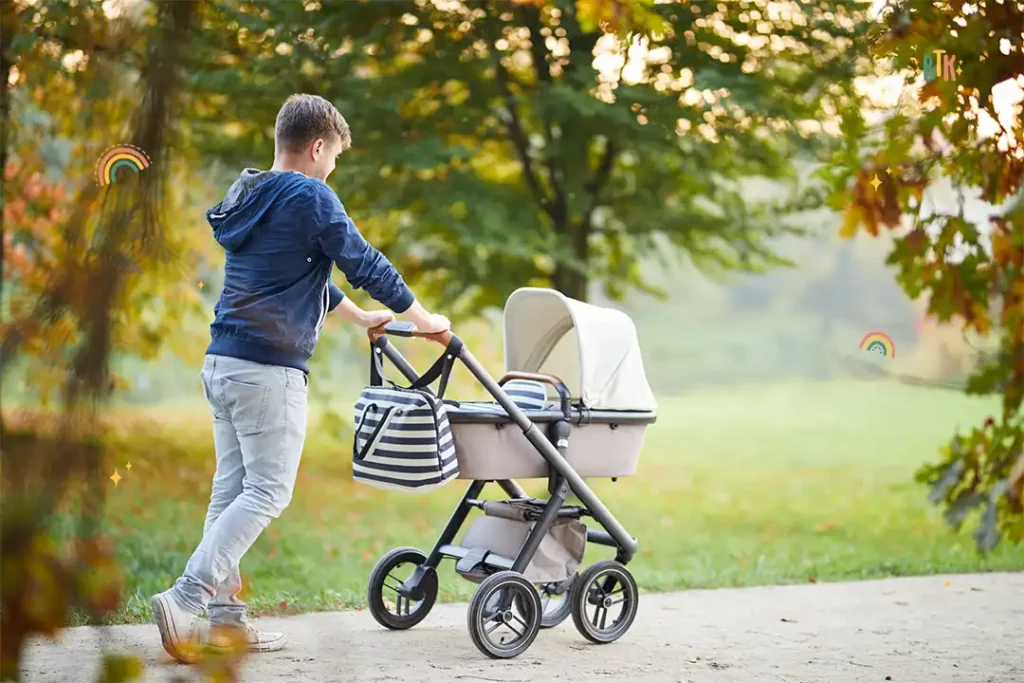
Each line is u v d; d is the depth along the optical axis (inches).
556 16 490.3
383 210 506.3
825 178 203.9
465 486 633.6
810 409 1334.9
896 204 199.5
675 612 296.2
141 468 567.8
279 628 262.2
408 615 263.9
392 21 483.2
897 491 652.1
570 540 253.4
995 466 205.5
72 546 106.3
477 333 680.4
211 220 225.1
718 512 565.6
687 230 543.8
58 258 110.3
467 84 510.9
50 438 105.1
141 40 113.0
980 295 204.8
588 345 250.1
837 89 464.8
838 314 2536.9
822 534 493.0
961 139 195.8
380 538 454.0
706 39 483.8
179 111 111.7
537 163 570.9
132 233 110.0
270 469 218.7
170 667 202.5
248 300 217.0
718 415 1245.1
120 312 109.3
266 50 460.1
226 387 217.8
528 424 237.5
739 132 498.0
